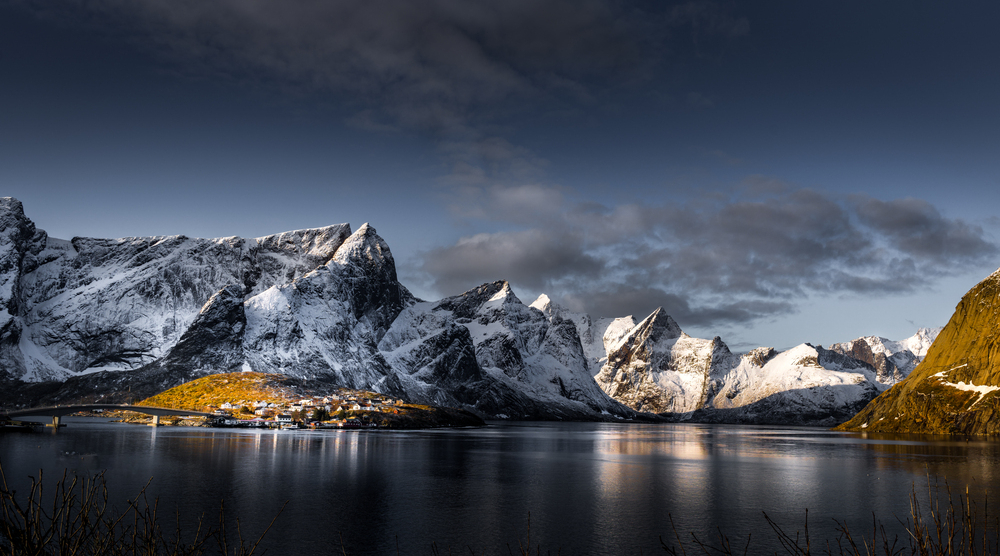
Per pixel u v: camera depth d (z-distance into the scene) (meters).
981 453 160.88
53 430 199.12
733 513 75.94
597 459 141.62
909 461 139.75
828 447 189.12
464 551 56.84
